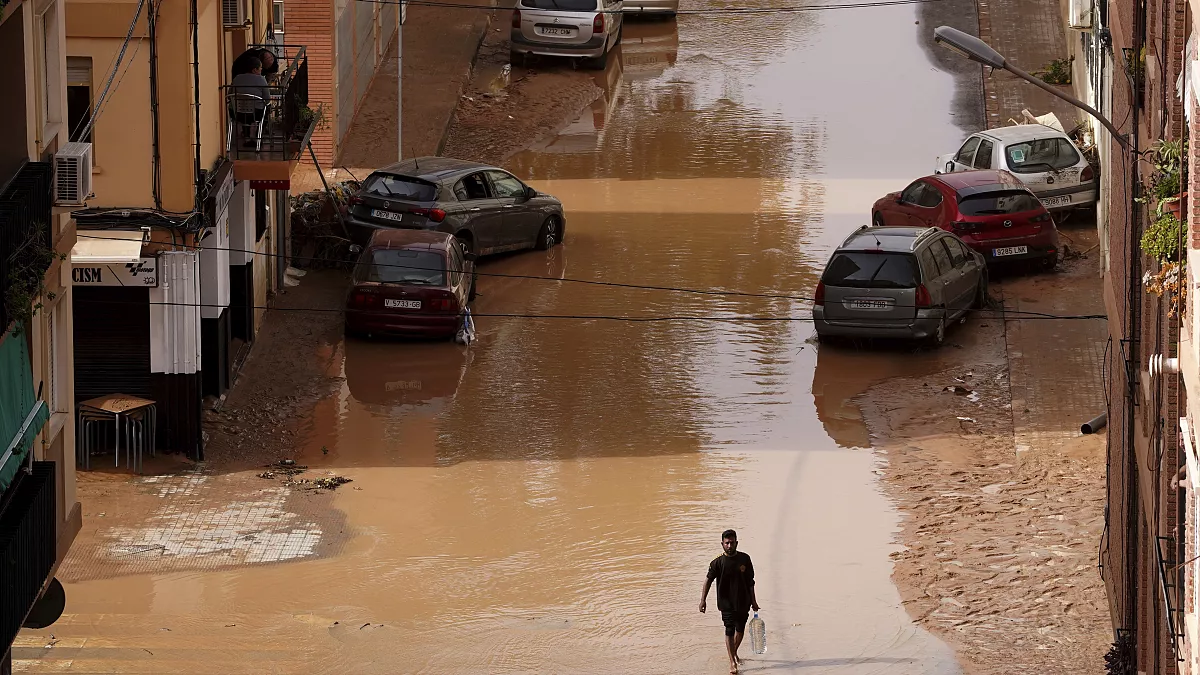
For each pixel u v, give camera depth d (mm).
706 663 38125
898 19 105438
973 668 37719
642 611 40812
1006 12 102500
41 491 31281
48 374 33906
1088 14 74562
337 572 42969
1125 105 38156
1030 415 52875
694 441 51812
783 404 54781
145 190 49531
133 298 49750
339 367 58281
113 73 45562
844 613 40594
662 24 106562
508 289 66312
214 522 46031
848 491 48000
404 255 60500
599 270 68500
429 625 39969
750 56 100000
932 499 47250
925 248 59156
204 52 52125
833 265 59062
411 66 94875
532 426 53156
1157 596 29859
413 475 49406
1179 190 25969
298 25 77438
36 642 38469
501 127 87750
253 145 56812
